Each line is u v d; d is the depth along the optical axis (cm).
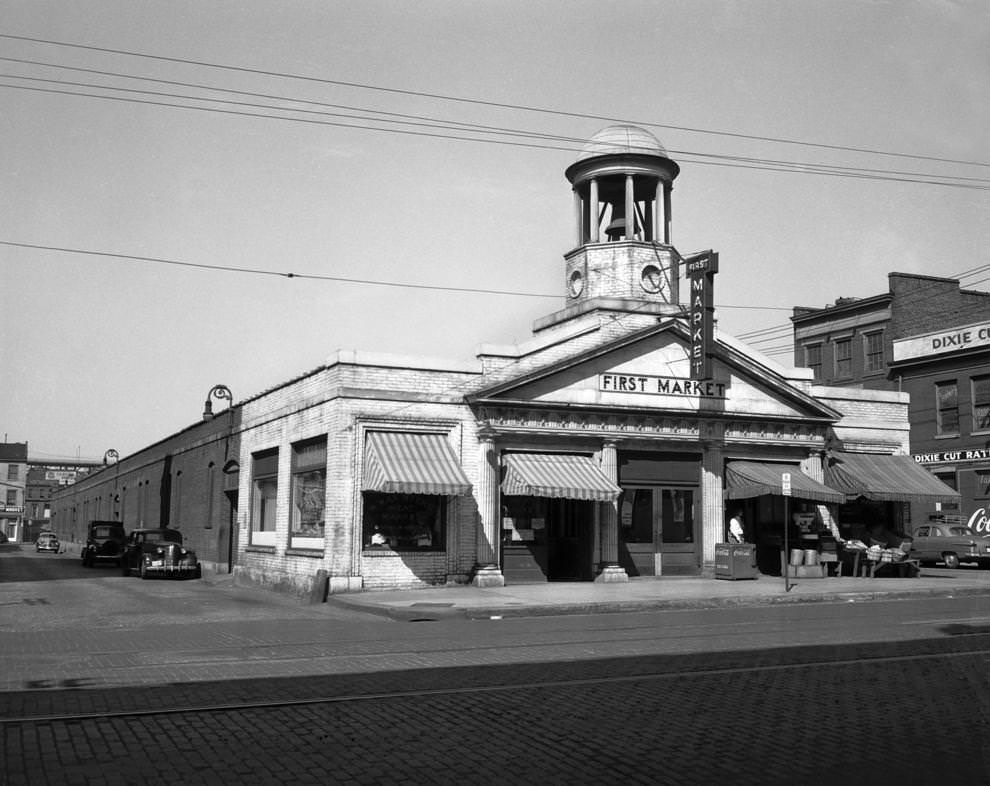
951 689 1025
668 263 2847
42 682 1079
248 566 2930
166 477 4397
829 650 1332
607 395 2605
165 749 764
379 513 2359
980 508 4400
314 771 700
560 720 870
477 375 2475
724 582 2541
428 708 924
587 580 2542
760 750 761
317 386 2495
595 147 2908
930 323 4788
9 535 11569
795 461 2911
